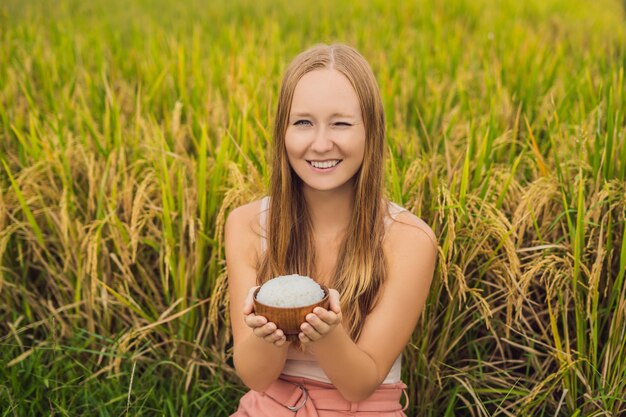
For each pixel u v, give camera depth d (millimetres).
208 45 7723
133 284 3637
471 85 6086
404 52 7289
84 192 4180
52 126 4590
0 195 3777
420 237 2736
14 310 3744
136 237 3518
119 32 8383
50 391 3398
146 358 3559
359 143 2631
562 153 3957
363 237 2715
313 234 2830
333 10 10484
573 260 3305
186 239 3701
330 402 2639
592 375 3230
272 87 5461
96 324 3689
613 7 14617
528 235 3648
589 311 3145
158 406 3408
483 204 3340
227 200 3426
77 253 3695
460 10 10133
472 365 3539
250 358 2551
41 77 6293
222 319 3543
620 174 3473
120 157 3941
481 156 3689
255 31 8602
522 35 7820
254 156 4066
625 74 5898
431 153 4207
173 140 4371
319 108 2578
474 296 3297
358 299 2691
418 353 3381
